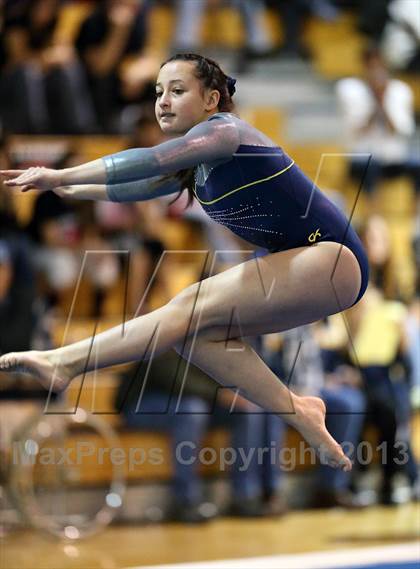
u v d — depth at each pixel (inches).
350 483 485.4
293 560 388.8
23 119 529.7
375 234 525.7
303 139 655.8
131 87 560.1
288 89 685.9
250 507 463.2
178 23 665.0
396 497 487.5
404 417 480.1
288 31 708.0
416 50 714.2
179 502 453.7
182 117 231.8
